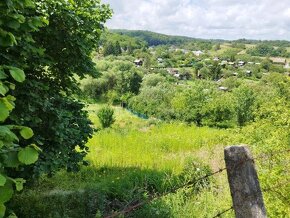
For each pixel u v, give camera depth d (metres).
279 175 5.79
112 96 53.59
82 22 8.72
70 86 9.34
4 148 2.61
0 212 2.38
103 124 28.28
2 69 2.96
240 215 3.27
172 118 40.34
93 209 8.48
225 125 36.50
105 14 9.30
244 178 3.25
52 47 8.67
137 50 149.00
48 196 9.27
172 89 48.78
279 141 6.87
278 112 9.36
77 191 9.63
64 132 8.04
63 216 7.88
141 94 49.75
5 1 3.60
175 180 10.31
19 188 2.50
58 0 8.19
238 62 156.62
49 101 8.23
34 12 7.41
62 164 8.23
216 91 40.97
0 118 2.37
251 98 35.28
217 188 9.00
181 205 8.33
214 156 13.01
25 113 7.22
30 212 8.14
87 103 9.99
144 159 14.02
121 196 9.42
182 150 16.95
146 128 26.31
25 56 6.88
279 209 5.48
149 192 10.03
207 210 7.69
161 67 125.81
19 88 7.02
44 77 8.86
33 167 7.42
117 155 14.49
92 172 12.25
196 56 174.88
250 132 9.35
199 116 37.53
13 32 5.02
